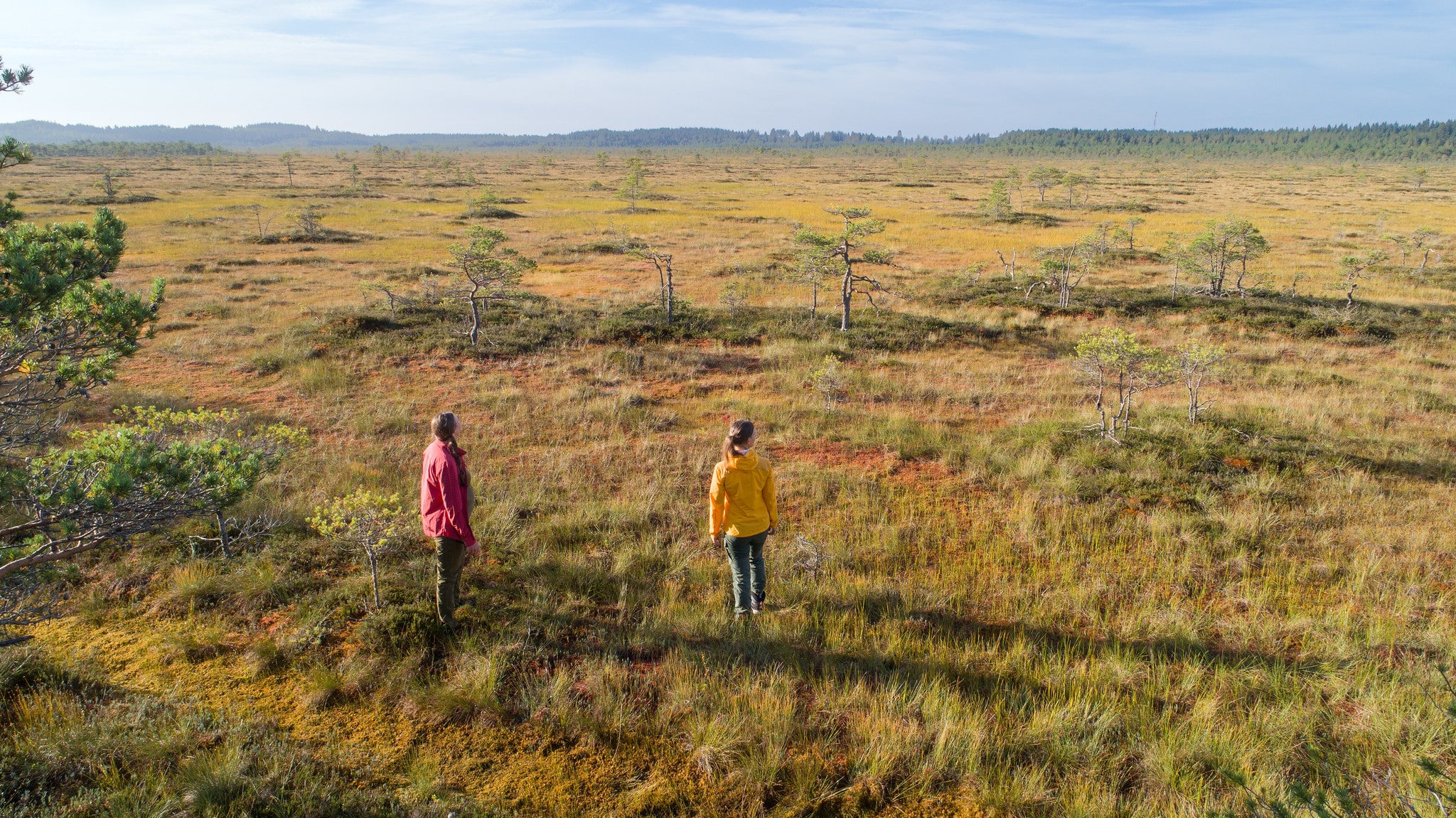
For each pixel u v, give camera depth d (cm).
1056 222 4100
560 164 13650
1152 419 1010
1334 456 862
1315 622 519
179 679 441
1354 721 414
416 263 2577
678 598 551
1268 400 1127
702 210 5041
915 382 1226
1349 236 3325
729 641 488
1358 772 369
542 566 583
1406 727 400
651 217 4425
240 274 2297
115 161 11838
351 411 1025
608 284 2244
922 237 3500
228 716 407
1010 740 396
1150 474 811
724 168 12550
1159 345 1502
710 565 598
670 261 1628
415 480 763
